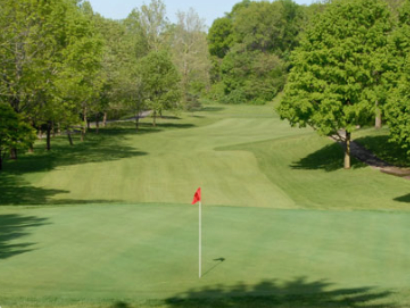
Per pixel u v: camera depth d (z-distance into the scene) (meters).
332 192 35.50
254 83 136.12
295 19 147.12
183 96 101.31
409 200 32.22
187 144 62.84
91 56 47.00
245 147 58.19
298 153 53.12
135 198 32.88
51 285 10.19
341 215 18.52
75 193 34.19
